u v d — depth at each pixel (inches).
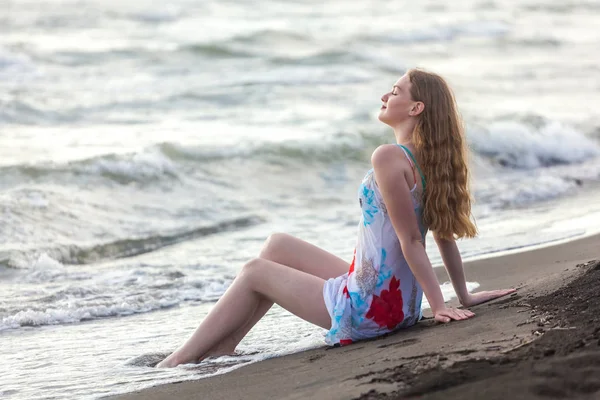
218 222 410.0
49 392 178.2
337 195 486.6
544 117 640.4
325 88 802.8
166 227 396.8
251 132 594.9
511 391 115.0
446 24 1350.9
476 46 1236.5
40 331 241.9
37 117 622.5
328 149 552.4
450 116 181.2
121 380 181.9
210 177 485.7
